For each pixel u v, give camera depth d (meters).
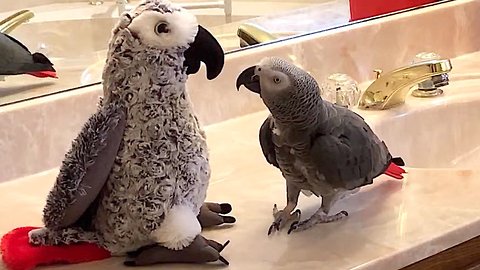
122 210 0.72
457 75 1.38
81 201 0.70
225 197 0.90
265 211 0.86
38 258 0.74
